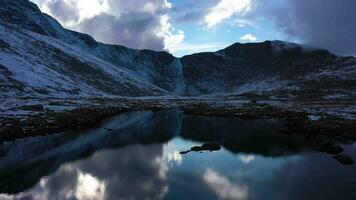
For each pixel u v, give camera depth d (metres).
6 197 24.58
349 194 24.58
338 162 32.94
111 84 176.88
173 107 101.25
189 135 49.84
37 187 26.56
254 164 33.16
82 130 51.81
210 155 37.19
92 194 25.25
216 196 24.81
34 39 177.88
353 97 134.38
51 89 115.62
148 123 63.31
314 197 24.16
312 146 39.91
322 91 155.50
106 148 40.41
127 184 27.38
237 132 51.38
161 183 27.72
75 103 90.06
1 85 97.69
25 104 72.12
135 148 40.78
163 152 38.81
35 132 46.25
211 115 75.88
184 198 24.45
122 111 84.19
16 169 31.03
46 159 34.56
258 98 156.38
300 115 67.44
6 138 42.25
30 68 126.12
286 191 25.47
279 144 41.66
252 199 24.14
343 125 48.72
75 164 33.06
